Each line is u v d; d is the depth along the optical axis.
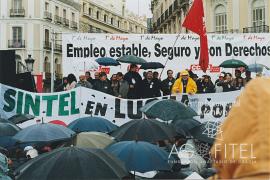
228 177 1.69
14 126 8.76
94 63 14.08
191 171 6.43
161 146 7.71
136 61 13.73
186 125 8.51
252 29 33.47
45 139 7.97
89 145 7.36
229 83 13.83
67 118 10.74
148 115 8.88
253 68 13.88
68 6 67.31
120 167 5.76
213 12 35.72
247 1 33.75
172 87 12.49
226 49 14.09
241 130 1.63
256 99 1.62
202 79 13.96
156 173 6.34
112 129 9.45
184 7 43.66
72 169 5.46
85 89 10.71
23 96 10.75
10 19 59.75
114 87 13.62
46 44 60.41
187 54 14.14
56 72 62.09
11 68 12.60
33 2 59.91
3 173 5.95
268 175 1.55
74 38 14.09
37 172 5.50
